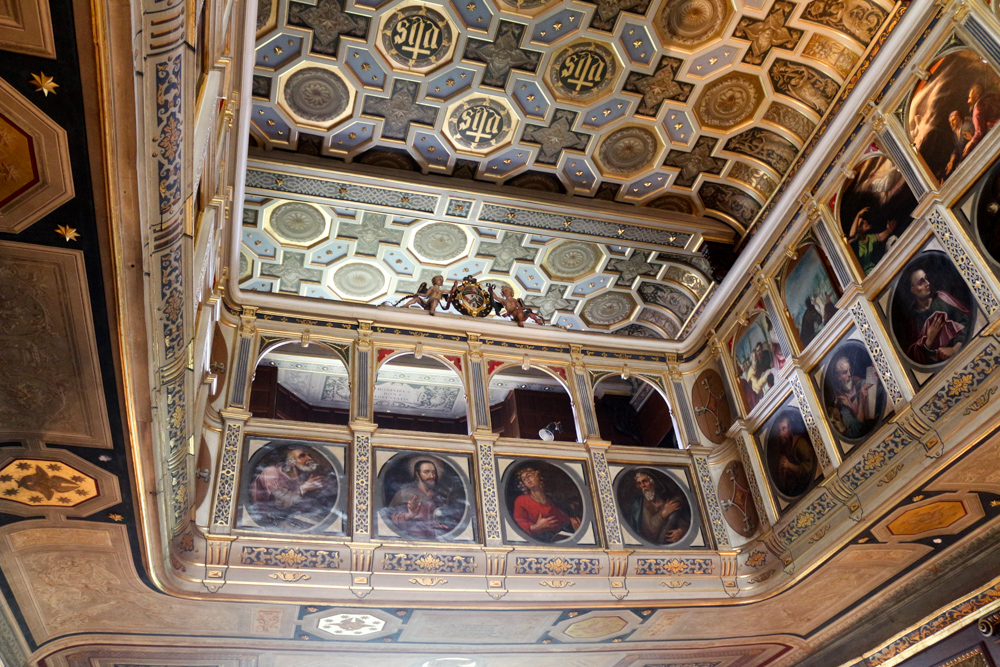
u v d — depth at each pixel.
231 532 11.33
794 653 15.43
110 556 9.87
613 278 16.72
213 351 13.17
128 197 5.59
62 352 6.89
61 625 11.29
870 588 13.28
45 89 4.88
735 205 15.25
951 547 12.29
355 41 12.26
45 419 7.68
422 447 13.36
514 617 12.35
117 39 4.64
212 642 12.08
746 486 14.23
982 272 9.91
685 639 14.15
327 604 11.12
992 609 12.13
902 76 11.54
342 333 14.43
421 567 11.84
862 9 11.86
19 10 4.44
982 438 9.79
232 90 10.03
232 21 9.12
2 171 5.34
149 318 6.71
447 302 15.66
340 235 15.23
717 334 15.98
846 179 12.74
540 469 13.80
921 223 10.94
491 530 12.62
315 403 18.91
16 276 6.15
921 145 11.21
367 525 12.04
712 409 15.68
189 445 9.55
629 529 13.55
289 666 13.28
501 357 15.28
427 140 13.76
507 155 14.13
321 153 13.67
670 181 14.91
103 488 8.73
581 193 14.88
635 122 13.85
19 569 9.95
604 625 13.16
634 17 12.27
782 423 13.72
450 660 13.82
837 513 11.90
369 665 13.62
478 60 12.73
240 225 12.77
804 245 13.65
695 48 12.75
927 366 10.71
